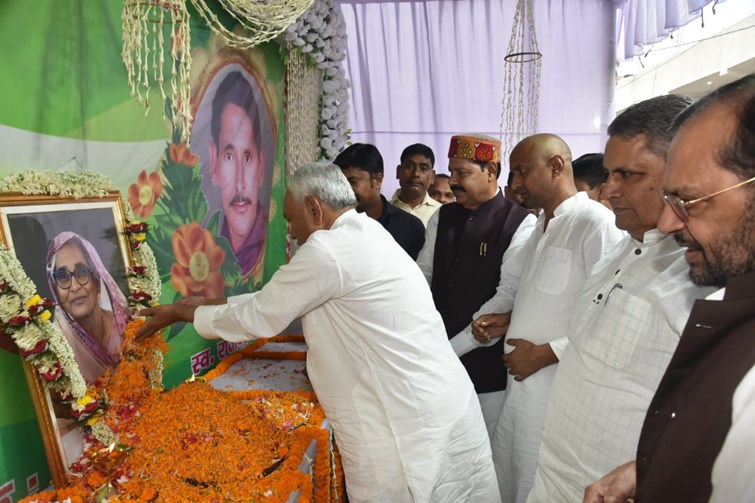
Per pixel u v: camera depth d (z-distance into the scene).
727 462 0.57
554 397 1.22
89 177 1.31
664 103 1.07
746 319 0.61
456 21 4.06
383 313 1.51
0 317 1.01
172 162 1.78
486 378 2.22
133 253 1.45
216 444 1.29
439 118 4.20
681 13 3.09
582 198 1.77
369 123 4.25
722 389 0.59
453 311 2.30
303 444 1.40
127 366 1.35
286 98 2.73
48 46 1.25
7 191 1.09
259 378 2.02
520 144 1.85
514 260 2.12
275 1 1.64
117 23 1.48
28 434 1.18
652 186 1.06
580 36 4.00
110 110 1.47
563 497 1.16
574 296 1.68
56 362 1.07
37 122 1.22
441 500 1.62
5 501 1.13
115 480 1.12
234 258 2.26
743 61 3.11
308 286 1.44
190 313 1.51
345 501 1.85
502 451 1.94
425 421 1.54
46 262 1.15
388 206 2.71
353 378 1.56
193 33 1.87
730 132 0.59
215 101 2.05
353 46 4.16
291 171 2.78
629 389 1.03
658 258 1.06
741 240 0.61
